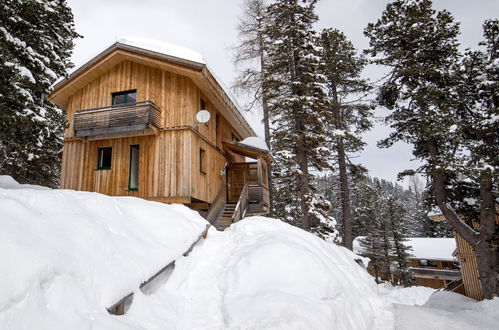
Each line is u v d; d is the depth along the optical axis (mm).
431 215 17031
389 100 15609
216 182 15406
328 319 4195
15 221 3432
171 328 3977
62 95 14750
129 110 12852
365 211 42500
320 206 16062
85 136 13531
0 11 8555
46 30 12062
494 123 11688
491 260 12117
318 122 16438
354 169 18953
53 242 3488
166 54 12609
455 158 12391
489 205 12438
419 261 39562
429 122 13305
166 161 12727
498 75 12562
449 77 13617
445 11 13875
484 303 10102
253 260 5344
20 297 2664
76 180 13734
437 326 6109
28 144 9148
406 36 14703
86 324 2934
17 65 8023
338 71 20141
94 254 3863
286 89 17250
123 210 5848
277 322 3758
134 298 4004
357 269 8211
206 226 7633
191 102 13055
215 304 4715
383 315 6273
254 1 21094
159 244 5426
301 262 5273
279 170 24547
